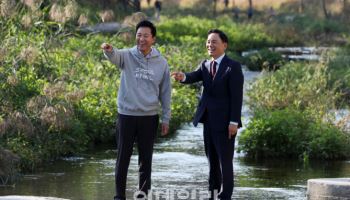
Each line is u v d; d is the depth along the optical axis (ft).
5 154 45.80
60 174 48.26
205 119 38.14
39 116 51.06
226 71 37.55
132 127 36.81
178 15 216.95
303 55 149.48
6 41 57.67
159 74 36.99
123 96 36.78
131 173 48.83
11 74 54.39
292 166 53.26
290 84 76.48
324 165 53.83
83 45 78.84
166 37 138.82
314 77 78.28
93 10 124.26
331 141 56.39
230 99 37.63
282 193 44.29
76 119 57.77
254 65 126.93
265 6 261.03
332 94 74.28
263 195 43.62
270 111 65.05
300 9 248.32
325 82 76.18
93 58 75.36
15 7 58.80
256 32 179.11
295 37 181.37
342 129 59.26
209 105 37.86
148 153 37.22
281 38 178.29
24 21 60.75
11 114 48.80
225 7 253.44
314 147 56.13
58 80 58.75
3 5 57.21
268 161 55.11
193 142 62.13
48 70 61.31
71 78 63.62
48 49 63.46
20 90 54.54
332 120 61.93
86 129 58.95
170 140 62.90
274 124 56.95
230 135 37.50
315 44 164.96
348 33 191.01
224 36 37.99
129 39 71.36
